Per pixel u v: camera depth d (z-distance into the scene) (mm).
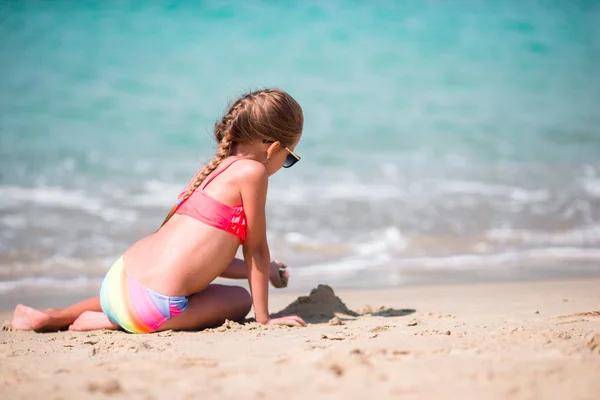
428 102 26312
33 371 4191
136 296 5980
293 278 10117
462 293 8844
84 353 4902
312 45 32031
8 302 8539
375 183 16656
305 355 4387
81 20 31312
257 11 33531
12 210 13164
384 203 14805
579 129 23281
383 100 26219
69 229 12141
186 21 32688
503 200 15328
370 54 31641
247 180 6066
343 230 12883
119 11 31703
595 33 36781
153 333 5977
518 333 5008
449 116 24609
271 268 6992
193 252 6012
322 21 34312
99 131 20406
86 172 16422
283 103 6270
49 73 25891
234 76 27406
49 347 5242
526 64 32812
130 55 28734
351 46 32188
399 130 22562
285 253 11508
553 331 4945
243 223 6133
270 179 16766
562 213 14383
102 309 6289
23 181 15344
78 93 24062
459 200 15203
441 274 10352
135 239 11781
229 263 6238
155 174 16547
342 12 34719
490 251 11930
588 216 14227
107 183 15578
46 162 17031
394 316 6930
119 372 4047
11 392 3688
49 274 10023
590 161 19375
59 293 9070
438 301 8211
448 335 5289
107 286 6148
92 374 4051
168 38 31047
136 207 13766
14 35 29391
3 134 19391
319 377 3756
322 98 26016
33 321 6316
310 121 23234
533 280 9828
